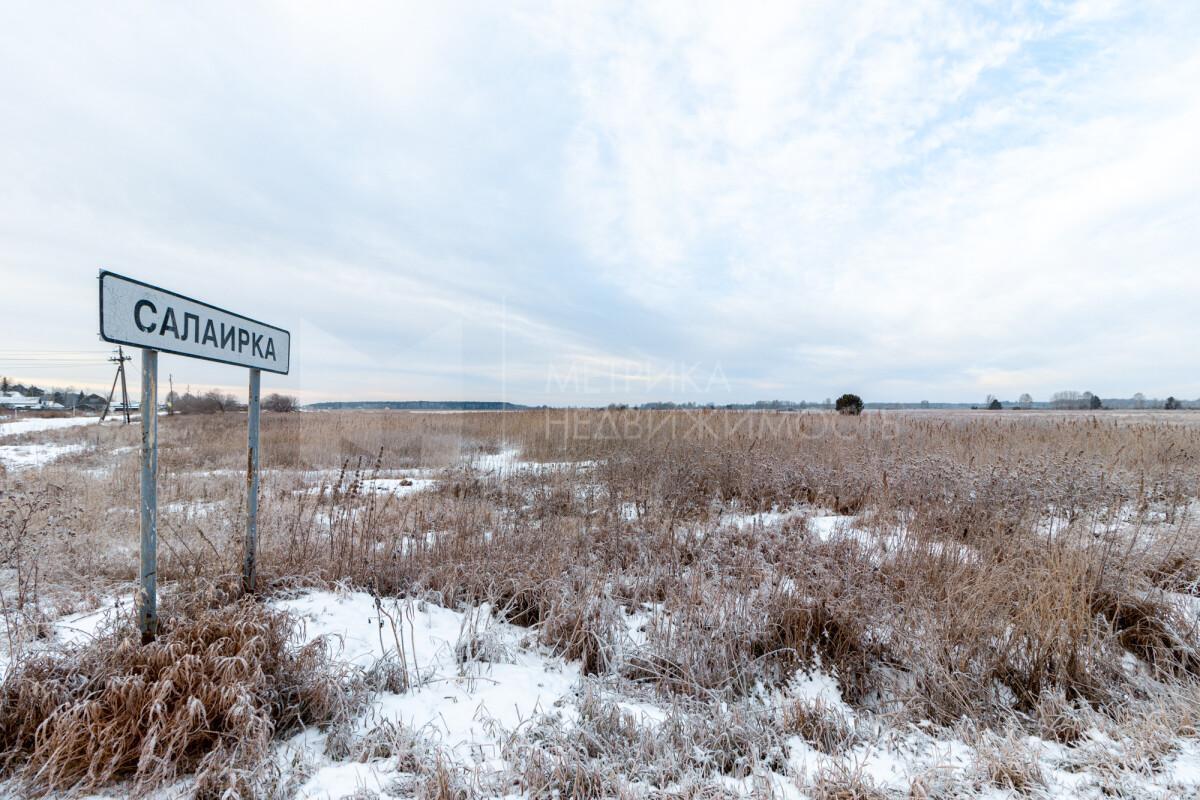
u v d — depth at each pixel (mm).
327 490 8078
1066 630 3385
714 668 3367
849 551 4910
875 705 3316
